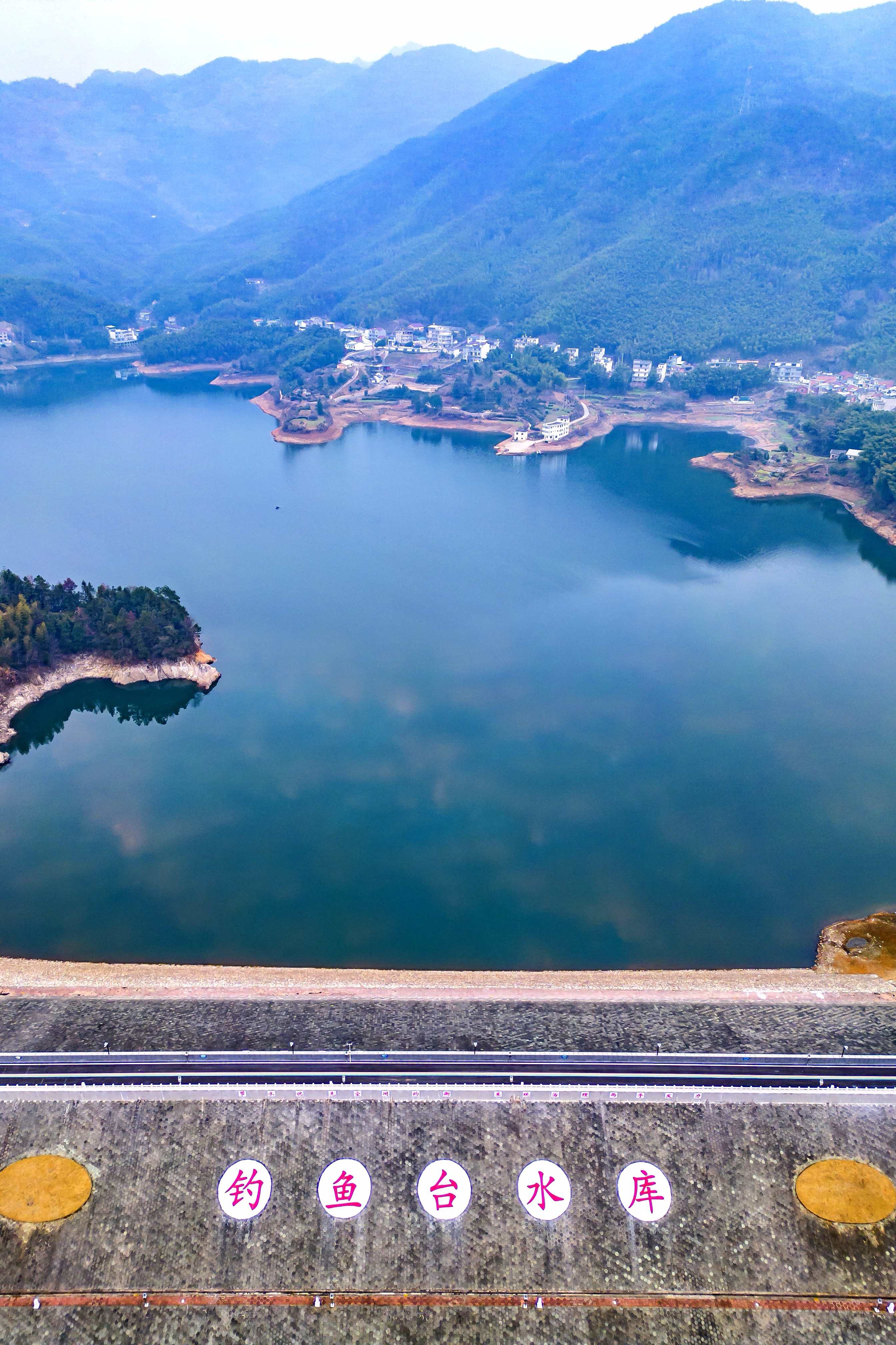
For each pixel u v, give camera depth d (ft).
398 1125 258.78
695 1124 261.65
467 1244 238.68
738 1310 229.25
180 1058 288.92
